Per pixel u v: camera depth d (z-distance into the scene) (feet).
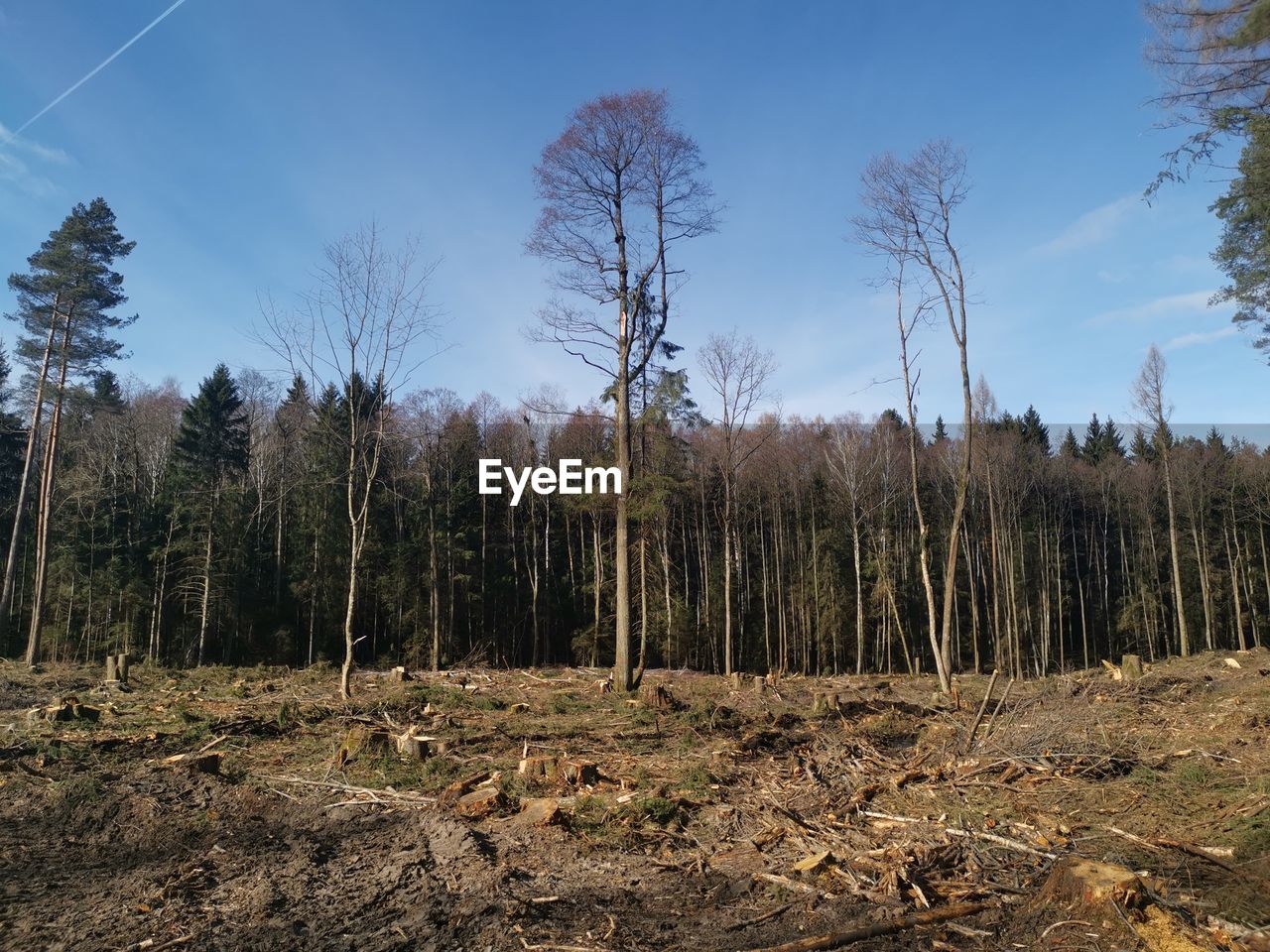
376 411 74.69
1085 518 179.83
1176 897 17.63
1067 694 43.14
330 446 117.19
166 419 144.77
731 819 25.88
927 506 153.89
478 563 136.46
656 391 69.15
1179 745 33.32
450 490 128.36
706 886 20.17
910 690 68.39
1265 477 151.74
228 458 128.88
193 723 43.16
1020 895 18.75
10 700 53.11
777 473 139.44
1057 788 28.07
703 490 123.03
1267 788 24.93
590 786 29.81
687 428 106.83
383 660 120.47
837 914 18.06
